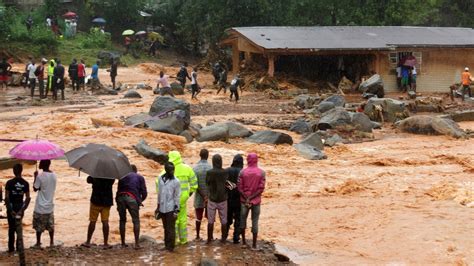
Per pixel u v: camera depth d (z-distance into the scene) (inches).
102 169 701.3
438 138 1702.8
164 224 745.6
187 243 786.2
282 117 1941.4
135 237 753.0
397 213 973.8
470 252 800.3
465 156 1437.0
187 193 762.2
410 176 1240.8
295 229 899.4
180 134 1526.8
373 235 872.3
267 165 1328.7
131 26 4023.1
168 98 1621.6
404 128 1798.7
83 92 2409.0
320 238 861.8
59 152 725.9
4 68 2477.9
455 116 2011.6
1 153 1258.0
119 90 2508.6
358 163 1371.8
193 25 3730.3
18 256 717.9
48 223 743.7
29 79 2261.3
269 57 2618.1
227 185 773.3
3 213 889.5
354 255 794.8
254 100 2345.0
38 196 741.3
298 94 2541.8
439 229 890.7
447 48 2778.1
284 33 2795.3
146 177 1171.9
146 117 1614.2
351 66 2869.1
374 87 2455.7
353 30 2918.3
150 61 3695.9
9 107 1977.1
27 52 3225.9
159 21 4143.7
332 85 2743.6
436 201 1043.9
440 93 2741.1
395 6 3449.8
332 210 998.4
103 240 813.2
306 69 2947.8
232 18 3503.9
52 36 3344.0
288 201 1049.5
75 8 3905.0
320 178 1215.6
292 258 776.3
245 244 788.6
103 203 749.3
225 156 1373.0
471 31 3061.0
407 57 2728.8
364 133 1707.7
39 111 1893.5
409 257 787.4
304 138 1587.1
